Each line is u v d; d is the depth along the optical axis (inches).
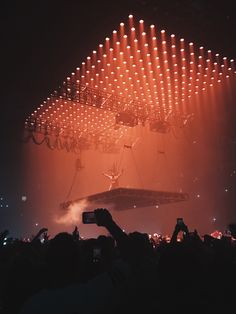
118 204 1079.0
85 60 663.8
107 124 993.5
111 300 82.7
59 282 86.2
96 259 145.9
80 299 81.0
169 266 82.3
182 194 1016.2
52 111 879.1
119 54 663.8
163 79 764.6
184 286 80.7
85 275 138.8
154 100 851.4
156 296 82.1
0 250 194.4
